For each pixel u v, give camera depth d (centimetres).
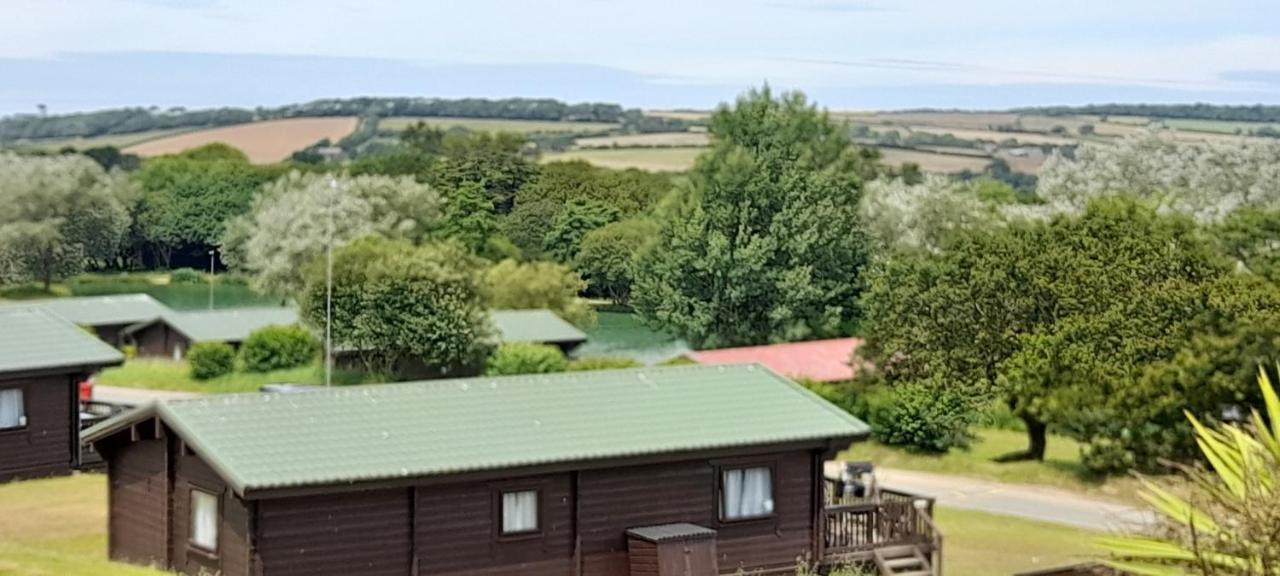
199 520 3041
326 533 2925
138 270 16225
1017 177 18812
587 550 3225
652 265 10094
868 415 6153
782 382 3734
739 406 3547
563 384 3538
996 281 6100
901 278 6556
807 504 3506
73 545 3634
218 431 3008
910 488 5419
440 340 7656
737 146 9938
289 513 2883
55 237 13488
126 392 7762
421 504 3028
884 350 6425
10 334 4597
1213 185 10831
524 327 8306
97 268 15450
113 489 3316
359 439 3077
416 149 18662
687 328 9562
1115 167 11319
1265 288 5684
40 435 4519
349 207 11412
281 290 10956
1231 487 1355
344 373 7900
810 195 9625
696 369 3741
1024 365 5709
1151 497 1471
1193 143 11600
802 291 9331
